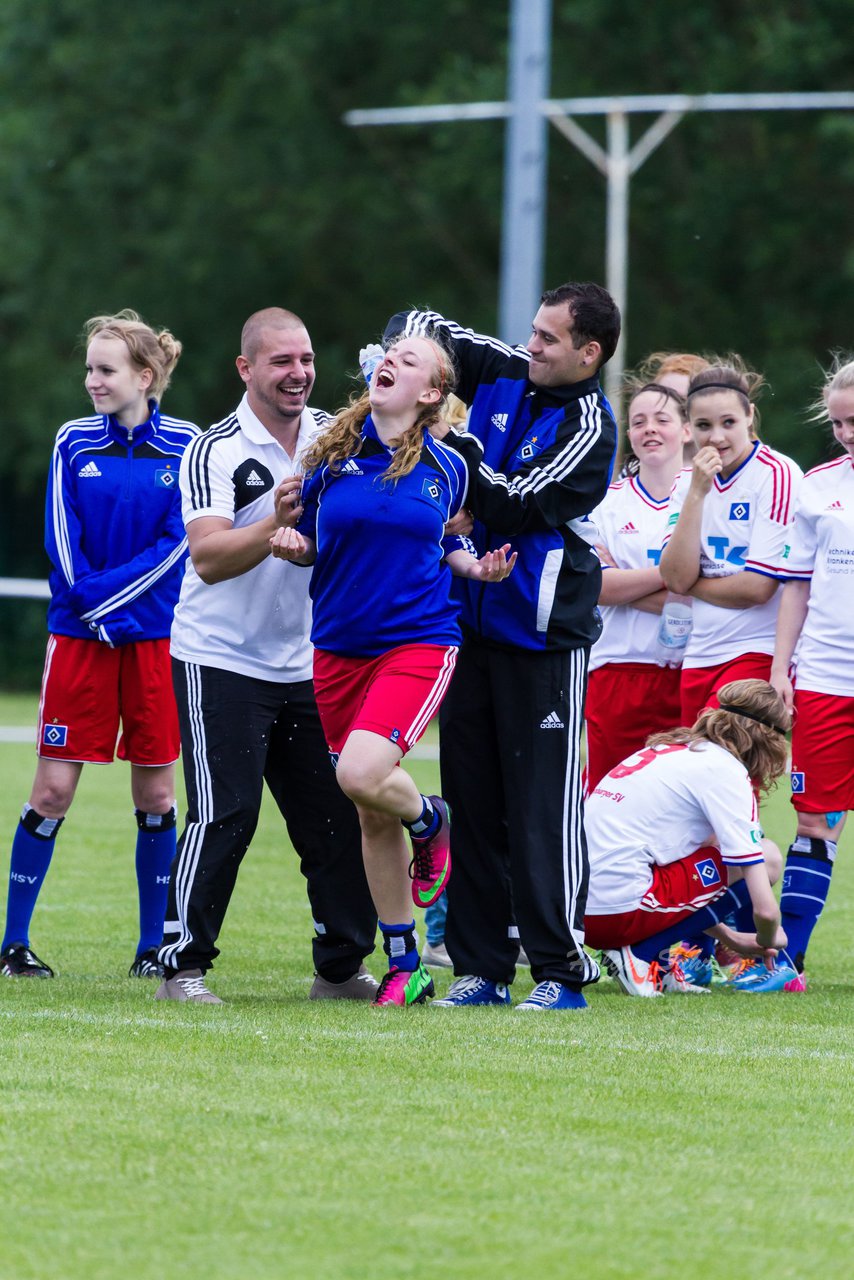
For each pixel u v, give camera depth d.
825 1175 11.18
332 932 18.00
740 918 20.02
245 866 29.83
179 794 41.03
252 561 16.84
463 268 95.25
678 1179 10.99
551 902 17.20
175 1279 9.18
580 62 91.88
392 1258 9.52
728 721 18.89
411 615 16.66
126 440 19.72
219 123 95.19
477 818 17.84
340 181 94.56
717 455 19.88
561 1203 10.47
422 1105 12.61
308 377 17.50
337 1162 11.15
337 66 95.38
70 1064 13.73
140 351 19.59
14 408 102.31
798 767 20.03
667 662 21.45
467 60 91.38
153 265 96.25
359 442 16.69
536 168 49.59
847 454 20.20
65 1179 10.71
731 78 85.12
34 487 104.06
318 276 96.25
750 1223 10.22
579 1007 17.33
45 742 19.53
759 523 20.27
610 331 17.16
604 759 22.00
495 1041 15.05
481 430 17.64
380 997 17.48
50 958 20.48
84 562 19.53
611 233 69.94
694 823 18.83
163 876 19.80
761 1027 16.27
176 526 19.73
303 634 17.91
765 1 87.69
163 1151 11.30
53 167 98.88
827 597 19.78
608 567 21.70
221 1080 13.25
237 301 96.12
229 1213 10.17
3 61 102.19
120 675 19.77
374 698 16.56
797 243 86.75
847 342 88.88
